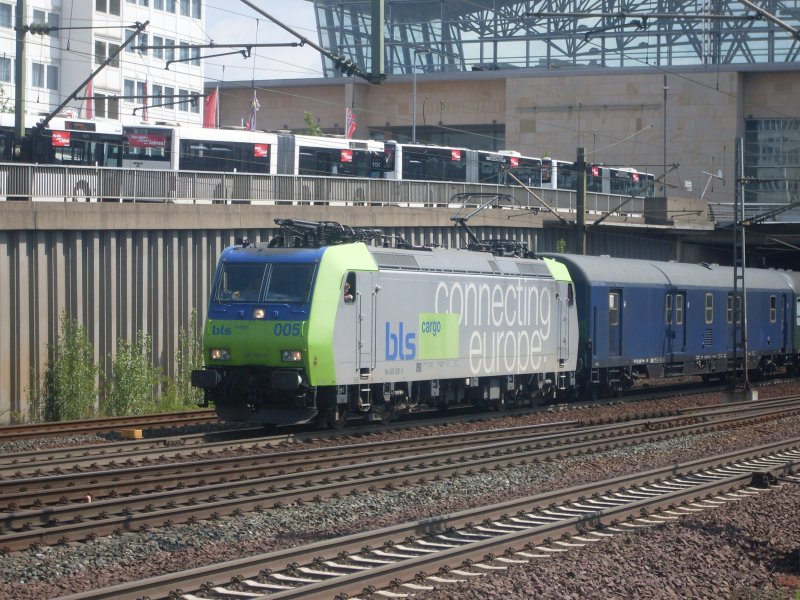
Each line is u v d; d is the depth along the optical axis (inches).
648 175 3909.9
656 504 922.1
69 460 1081.4
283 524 837.2
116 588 591.8
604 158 4734.3
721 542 802.8
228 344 1369.3
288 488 971.3
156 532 788.6
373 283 1424.7
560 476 1131.3
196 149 2498.8
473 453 1226.0
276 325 1344.7
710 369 2325.3
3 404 1585.9
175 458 1136.8
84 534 761.6
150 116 4712.1
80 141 2372.0
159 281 1801.2
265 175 2068.2
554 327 1825.8
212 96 3120.1
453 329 1574.8
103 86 4473.4
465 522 830.5
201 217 1852.9
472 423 1558.8
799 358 2733.8
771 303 2556.6
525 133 4808.1
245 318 1364.4
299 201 2145.7
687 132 4658.0
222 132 2549.2
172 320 1828.2
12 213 1578.5
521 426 1486.2
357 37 4889.3
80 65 4409.5
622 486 1028.5
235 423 1493.6
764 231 3142.2
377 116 4948.3
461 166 3127.5
